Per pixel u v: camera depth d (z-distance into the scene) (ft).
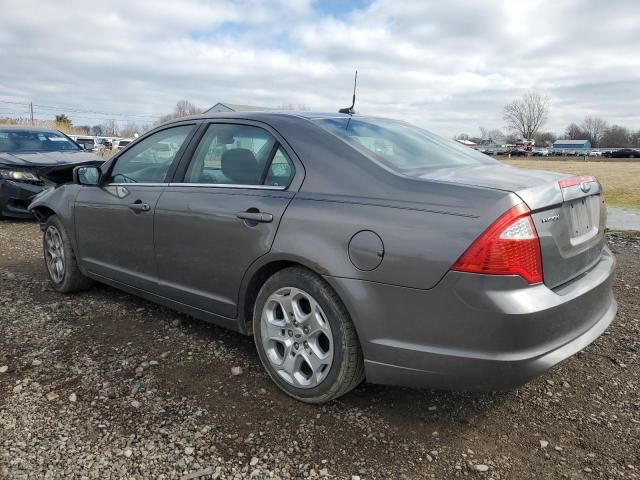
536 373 7.51
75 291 15.19
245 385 9.94
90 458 7.70
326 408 9.18
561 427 8.76
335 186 8.91
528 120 360.69
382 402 9.44
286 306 9.37
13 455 7.70
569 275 8.30
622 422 8.91
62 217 14.53
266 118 10.52
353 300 8.23
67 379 10.01
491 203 7.41
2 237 24.22
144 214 11.88
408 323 7.87
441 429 8.65
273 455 7.89
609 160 212.02
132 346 11.58
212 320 11.03
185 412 8.98
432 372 7.83
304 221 8.89
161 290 11.93
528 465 7.77
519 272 7.29
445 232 7.53
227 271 10.20
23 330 12.34
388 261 7.89
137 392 9.59
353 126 10.44
